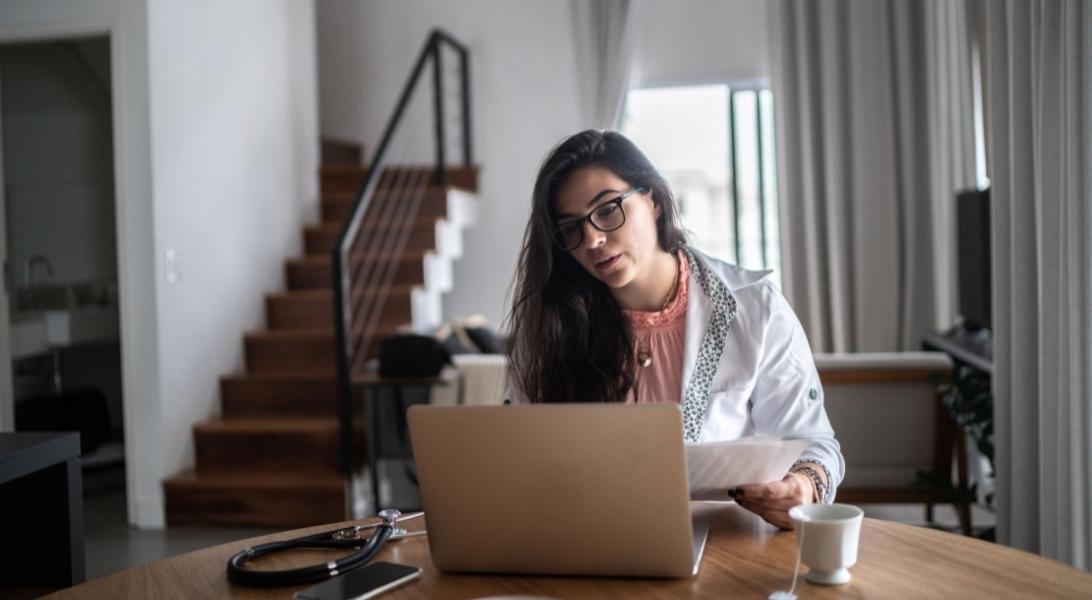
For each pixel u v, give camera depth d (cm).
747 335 169
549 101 682
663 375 175
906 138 623
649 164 170
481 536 131
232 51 545
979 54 536
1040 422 278
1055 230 270
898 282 632
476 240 694
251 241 564
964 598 119
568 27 679
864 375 356
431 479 131
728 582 127
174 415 476
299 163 638
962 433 364
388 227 599
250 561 142
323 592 126
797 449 136
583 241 166
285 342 546
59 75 596
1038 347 290
